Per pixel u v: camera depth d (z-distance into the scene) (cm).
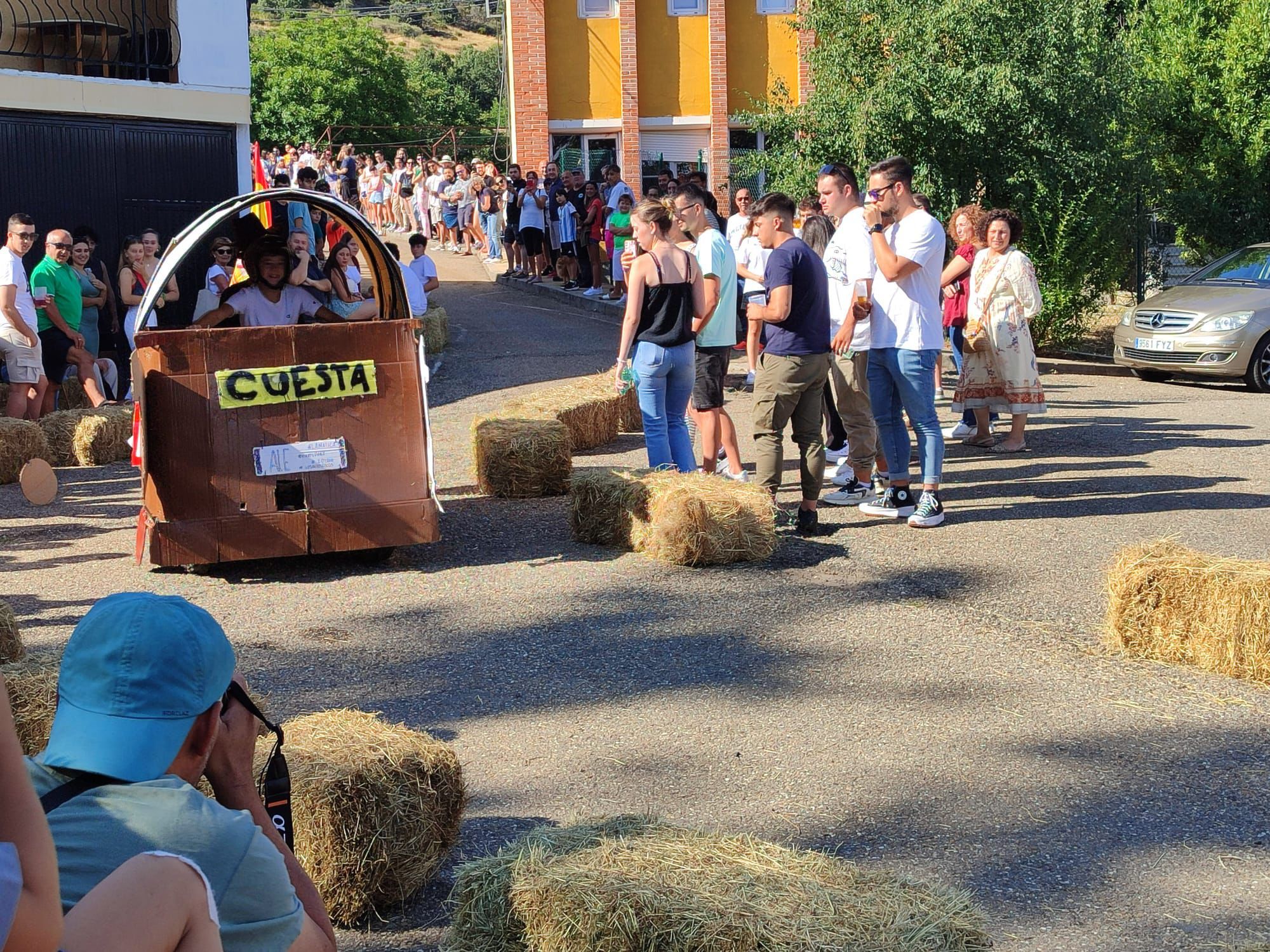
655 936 287
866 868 382
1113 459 975
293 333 706
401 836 363
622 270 2044
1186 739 475
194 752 217
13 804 169
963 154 1675
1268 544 730
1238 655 532
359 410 715
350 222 754
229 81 1445
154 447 690
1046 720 495
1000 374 997
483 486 898
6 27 1388
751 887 301
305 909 237
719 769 455
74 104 1313
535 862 313
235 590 687
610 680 542
